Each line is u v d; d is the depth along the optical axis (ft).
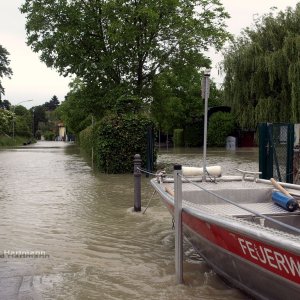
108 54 74.64
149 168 56.54
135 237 25.12
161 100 80.94
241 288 16.03
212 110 157.89
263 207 20.67
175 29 75.05
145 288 17.33
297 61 90.33
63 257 21.34
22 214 31.42
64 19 76.74
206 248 17.58
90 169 67.26
